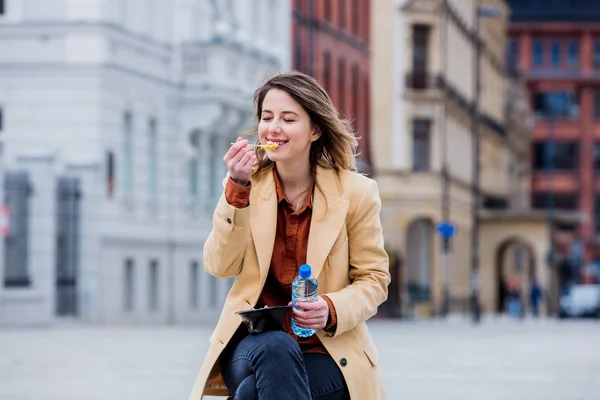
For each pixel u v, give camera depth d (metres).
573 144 144.88
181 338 34.72
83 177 43.94
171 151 50.81
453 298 80.88
